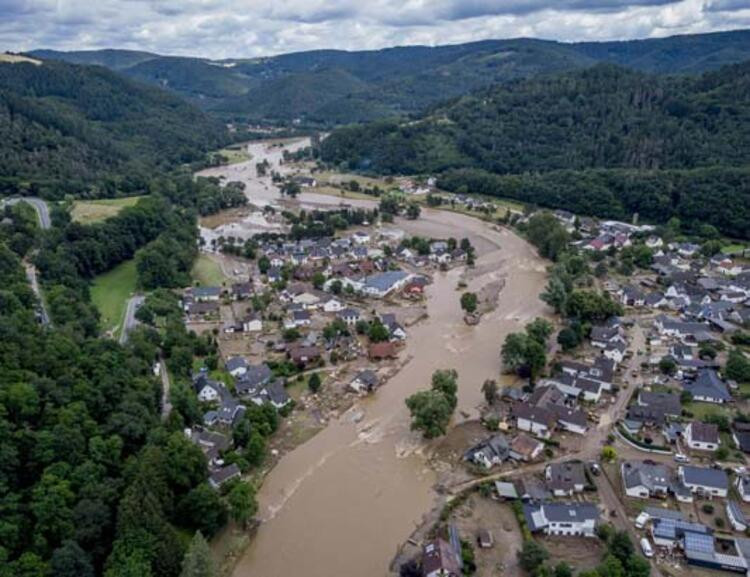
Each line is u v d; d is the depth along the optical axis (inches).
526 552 2881.4
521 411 4099.4
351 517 3341.5
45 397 3282.5
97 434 3243.1
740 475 3550.7
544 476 3587.6
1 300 4269.2
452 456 3843.5
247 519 3262.8
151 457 3097.9
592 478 3558.1
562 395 4375.0
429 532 3196.4
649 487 3378.4
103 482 2987.2
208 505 3080.7
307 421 4269.2
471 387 4677.7
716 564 2893.7
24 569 2501.2
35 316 4475.9
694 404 4367.6
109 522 2824.8
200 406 4195.4
